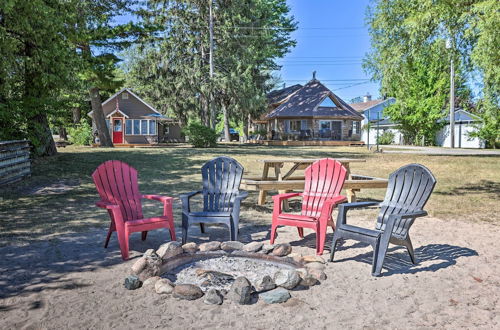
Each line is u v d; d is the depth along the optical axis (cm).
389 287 374
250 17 3456
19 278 388
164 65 3206
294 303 334
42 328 290
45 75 1323
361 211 746
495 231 600
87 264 433
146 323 299
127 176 538
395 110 3497
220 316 311
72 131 3048
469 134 3106
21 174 1077
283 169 1420
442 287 375
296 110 3862
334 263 446
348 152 2352
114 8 2431
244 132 4194
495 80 983
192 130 2675
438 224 646
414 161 1756
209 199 555
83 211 720
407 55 1157
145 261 388
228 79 3091
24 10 1183
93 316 309
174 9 3155
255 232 590
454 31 1026
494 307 331
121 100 3331
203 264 433
